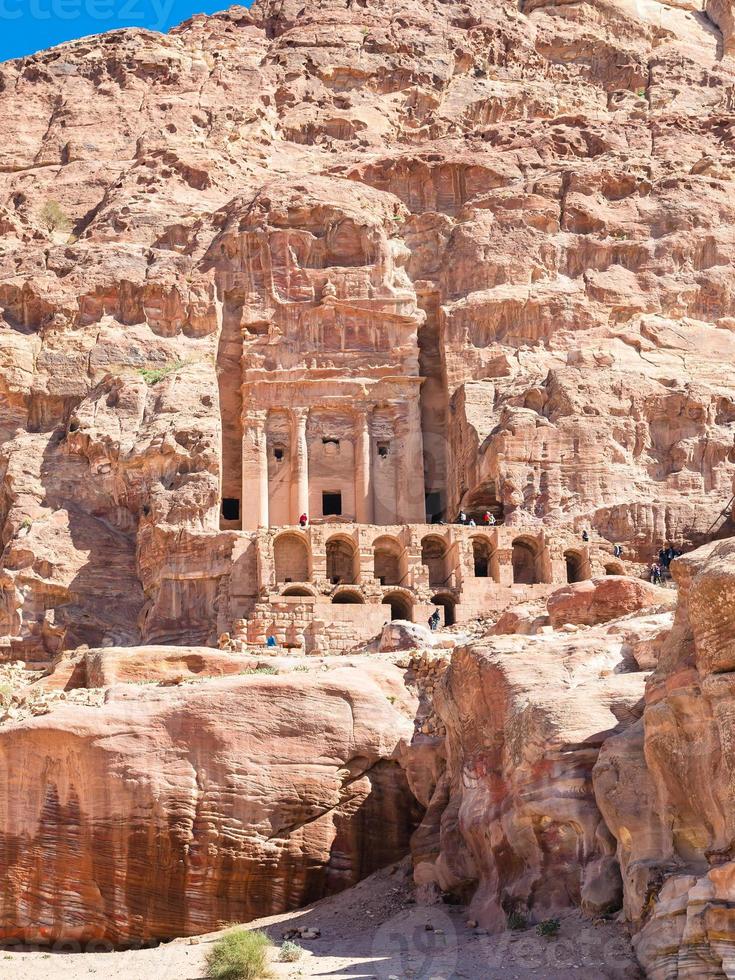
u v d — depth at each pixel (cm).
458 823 3322
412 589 5516
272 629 5294
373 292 6612
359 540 5622
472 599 5509
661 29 9681
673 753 2734
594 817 2906
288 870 3597
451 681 3528
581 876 2894
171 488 5888
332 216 6781
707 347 6581
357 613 5344
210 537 5669
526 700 3177
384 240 6756
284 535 5644
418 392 6538
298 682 3738
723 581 2611
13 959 3394
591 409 6109
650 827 2766
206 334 6544
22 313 6594
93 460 6078
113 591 5816
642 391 6228
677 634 2848
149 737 3588
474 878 3272
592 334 6588
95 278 6606
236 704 3653
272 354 6519
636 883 2706
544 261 6800
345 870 3656
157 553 5731
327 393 6469
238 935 3034
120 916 3509
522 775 3023
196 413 6100
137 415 6144
